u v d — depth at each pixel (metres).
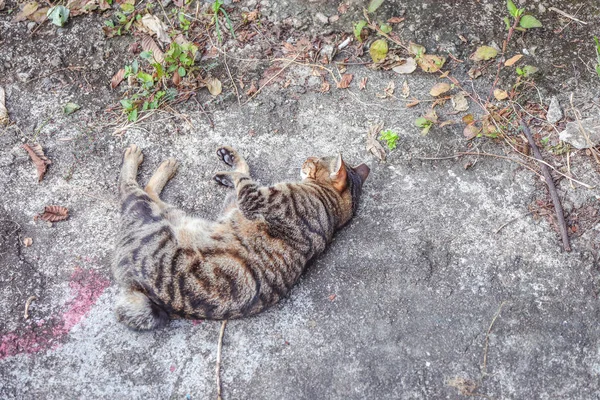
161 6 1.63
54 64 1.56
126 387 1.25
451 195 1.41
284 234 1.30
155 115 1.50
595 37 1.49
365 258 1.36
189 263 1.24
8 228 1.38
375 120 1.49
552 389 1.24
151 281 1.23
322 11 1.61
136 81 1.53
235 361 1.27
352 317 1.30
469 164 1.44
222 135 1.48
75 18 1.61
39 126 1.49
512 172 1.43
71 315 1.30
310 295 1.33
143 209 1.31
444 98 1.51
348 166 1.40
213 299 1.23
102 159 1.46
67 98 1.52
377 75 1.54
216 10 1.57
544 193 1.41
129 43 1.58
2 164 1.45
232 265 1.25
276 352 1.28
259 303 1.27
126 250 1.26
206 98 1.52
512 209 1.40
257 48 1.57
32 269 1.34
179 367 1.26
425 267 1.34
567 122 1.47
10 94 1.53
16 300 1.32
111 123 1.49
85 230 1.38
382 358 1.27
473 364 1.26
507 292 1.32
